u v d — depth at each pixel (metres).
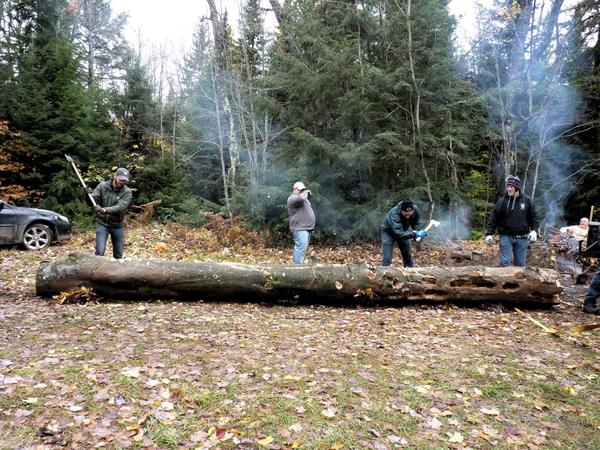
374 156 10.61
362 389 3.06
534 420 2.76
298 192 7.60
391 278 5.47
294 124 11.66
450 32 10.85
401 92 10.69
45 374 3.03
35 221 9.60
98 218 6.46
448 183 11.87
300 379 3.17
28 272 7.09
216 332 4.24
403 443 2.44
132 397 2.78
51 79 14.38
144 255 9.20
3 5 15.34
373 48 11.44
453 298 5.56
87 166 14.62
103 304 5.17
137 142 18.30
